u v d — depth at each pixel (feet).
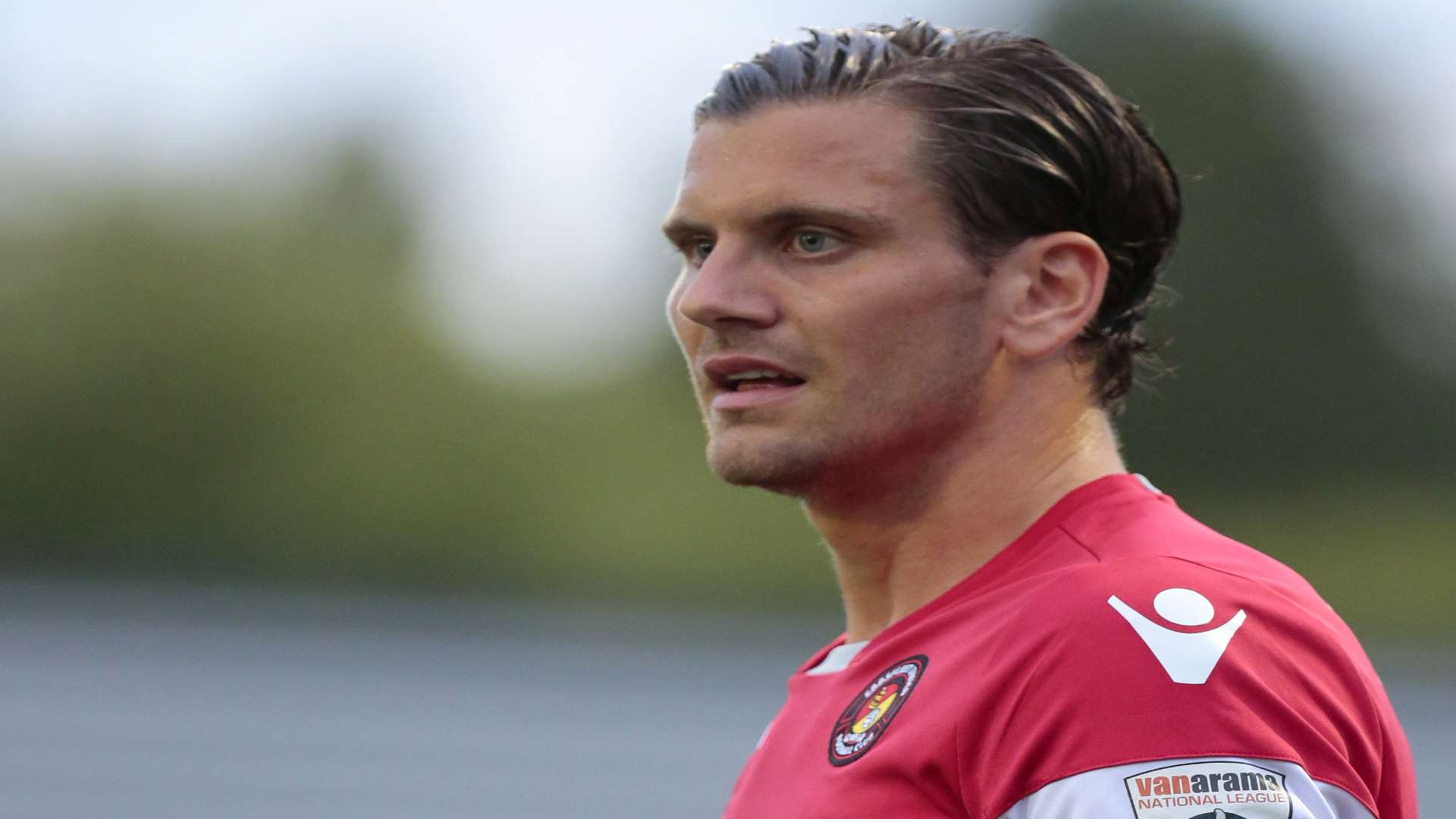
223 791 151.64
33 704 195.31
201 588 360.48
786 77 26.35
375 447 398.83
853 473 26.32
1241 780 20.44
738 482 26.48
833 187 25.48
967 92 25.98
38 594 326.03
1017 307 26.09
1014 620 23.03
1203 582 22.49
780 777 26.16
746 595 351.67
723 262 26.13
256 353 405.59
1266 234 423.64
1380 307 426.92
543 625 297.74
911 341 25.54
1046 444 26.61
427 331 422.82
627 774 162.61
